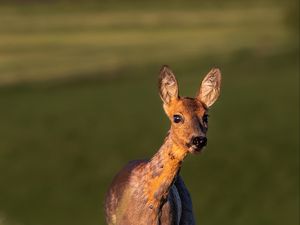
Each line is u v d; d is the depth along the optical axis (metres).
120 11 139.25
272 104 51.28
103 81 65.75
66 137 45.25
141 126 47.09
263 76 63.62
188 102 9.46
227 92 55.91
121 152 42.81
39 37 97.38
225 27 112.88
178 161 9.50
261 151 41.50
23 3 149.25
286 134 44.53
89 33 103.06
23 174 39.69
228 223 34.69
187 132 9.28
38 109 52.12
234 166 40.00
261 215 34.84
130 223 9.76
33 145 43.44
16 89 60.81
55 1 148.75
